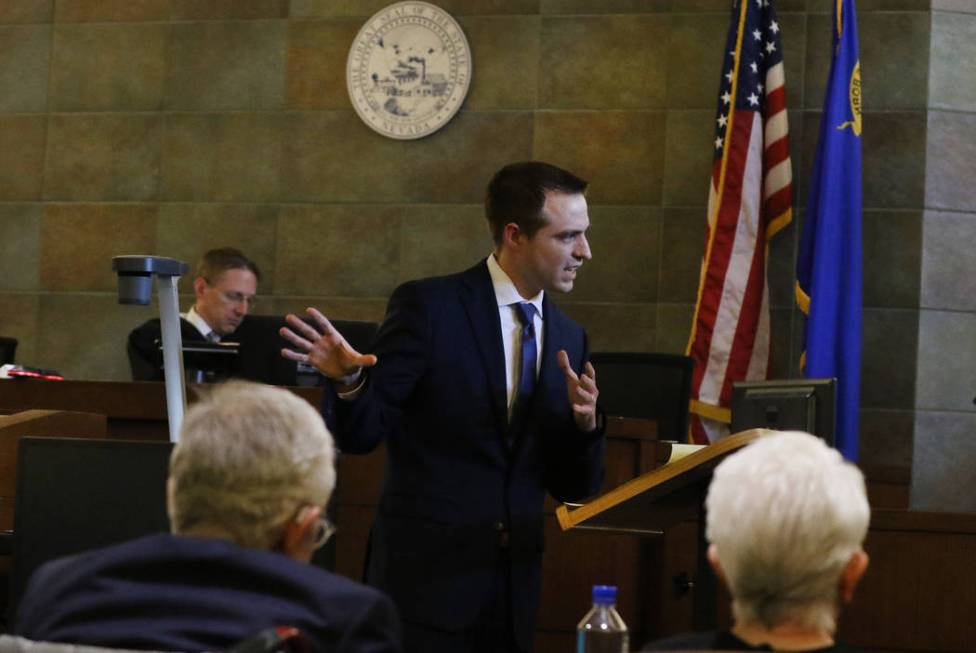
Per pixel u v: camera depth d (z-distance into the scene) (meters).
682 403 13.53
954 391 15.35
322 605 3.39
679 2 16.05
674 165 15.93
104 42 17.28
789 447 3.57
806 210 15.08
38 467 6.26
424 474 6.53
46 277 17.20
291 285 16.66
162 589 3.42
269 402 3.70
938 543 10.52
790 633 3.51
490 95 16.36
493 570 6.46
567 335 6.86
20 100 17.41
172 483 3.69
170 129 17.08
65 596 3.47
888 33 15.58
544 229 6.67
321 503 3.73
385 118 16.52
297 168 16.73
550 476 6.87
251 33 16.95
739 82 15.17
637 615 10.08
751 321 14.95
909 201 15.44
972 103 15.52
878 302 15.42
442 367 6.55
